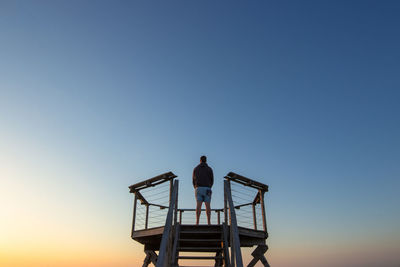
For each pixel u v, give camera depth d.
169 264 6.37
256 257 8.58
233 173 8.05
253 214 9.02
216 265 8.67
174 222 7.27
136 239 8.83
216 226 7.41
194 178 8.08
